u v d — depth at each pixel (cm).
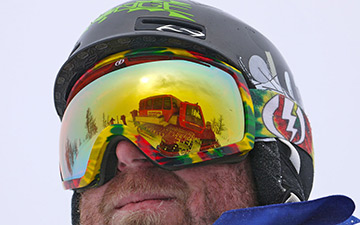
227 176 205
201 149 199
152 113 201
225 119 203
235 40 225
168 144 198
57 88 238
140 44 214
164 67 209
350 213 181
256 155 210
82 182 209
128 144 200
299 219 184
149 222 194
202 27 222
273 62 235
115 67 214
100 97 211
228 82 210
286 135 220
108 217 203
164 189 198
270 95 222
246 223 177
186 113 201
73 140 218
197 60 211
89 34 226
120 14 225
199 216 198
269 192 209
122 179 202
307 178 232
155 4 227
